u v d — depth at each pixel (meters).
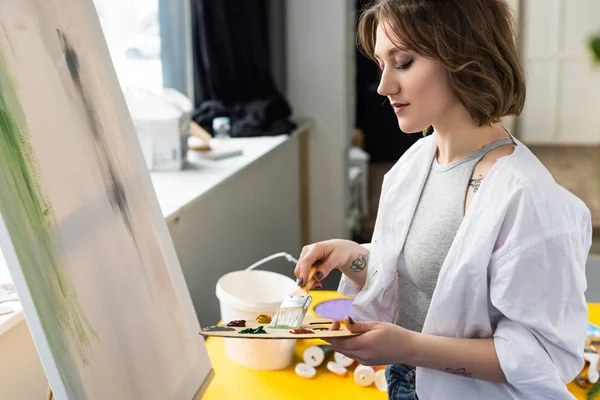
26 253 0.74
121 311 0.92
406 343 0.91
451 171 1.00
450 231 0.98
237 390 1.28
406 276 1.06
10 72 0.79
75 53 0.97
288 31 3.51
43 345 0.74
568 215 0.89
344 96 3.54
